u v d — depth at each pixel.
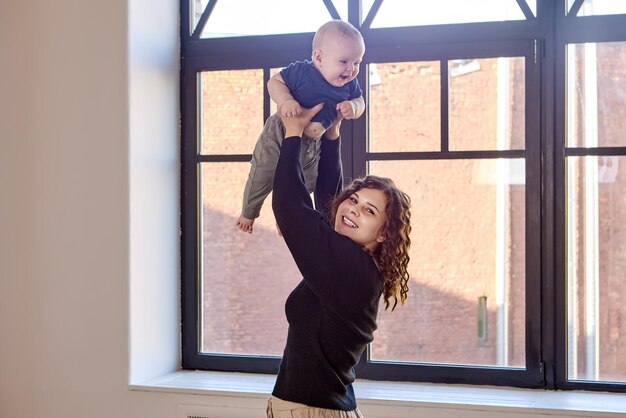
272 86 2.48
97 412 3.37
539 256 3.23
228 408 3.19
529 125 3.24
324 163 2.67
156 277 3.48
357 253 2.33
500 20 3.27
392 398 3.04
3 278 3.48
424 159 3.33
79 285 3.39
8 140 3.47
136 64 3.36
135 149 3.36
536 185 3.23
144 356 3.40
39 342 3.44
